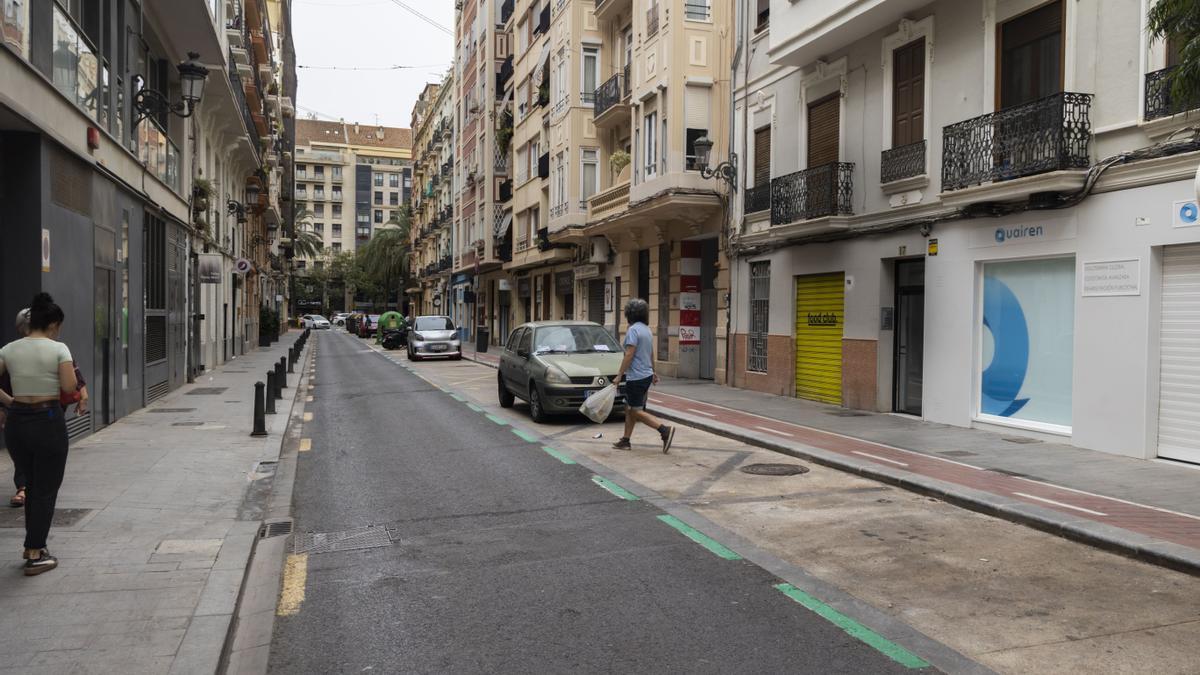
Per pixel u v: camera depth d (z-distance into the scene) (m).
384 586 5.37
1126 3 9.41
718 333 19.14
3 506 6.84
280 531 6.84
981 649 4.25
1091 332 9.93
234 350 31.73
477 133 44.72
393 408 15.70
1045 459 9.38
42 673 3.83
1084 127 9.85
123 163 12.95
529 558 5.96
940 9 12.30
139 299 14.07
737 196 18.25
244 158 29.88
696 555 5.98
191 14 15.95
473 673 4.03
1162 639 4.36
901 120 13.34
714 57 19.05
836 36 14.08
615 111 23.34
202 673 3.88
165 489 7.95
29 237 9.17
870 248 13.96
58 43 9.90
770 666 4.07
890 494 8.01
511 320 41.16
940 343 12.38
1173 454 9.16
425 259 70.69
